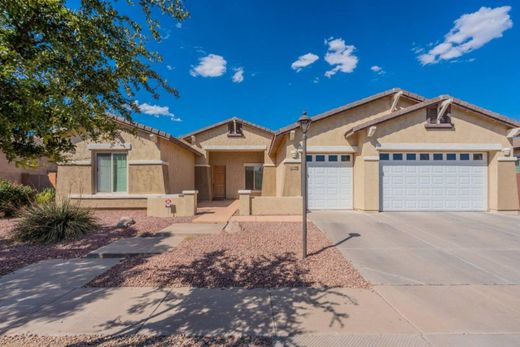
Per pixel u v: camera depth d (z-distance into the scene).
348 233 8.39
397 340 3.15
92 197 12.70
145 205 12.80
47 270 5.39
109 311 3.80
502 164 12.22
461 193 12.56
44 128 2.69
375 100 13.63
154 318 3.61
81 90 3.42
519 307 3.94
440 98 12.10
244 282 4.76
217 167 21.30
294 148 13.04
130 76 4.14
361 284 4.71
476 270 5.40
